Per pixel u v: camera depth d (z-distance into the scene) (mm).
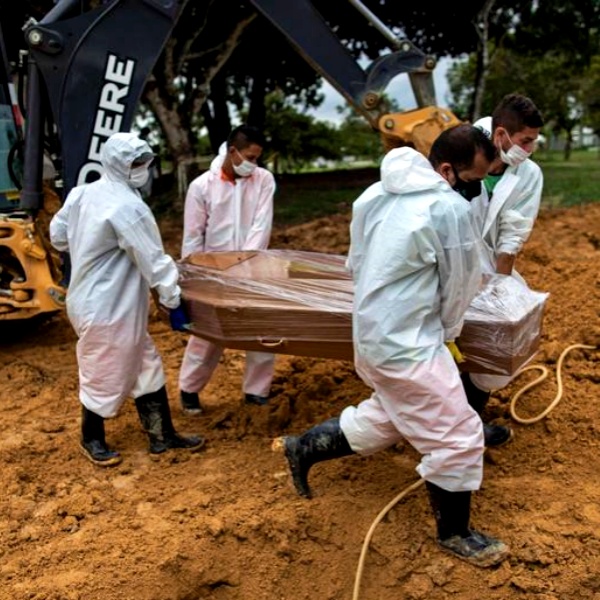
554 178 15750
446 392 3201
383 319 3176
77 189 4164
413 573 3518
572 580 3414
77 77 5406
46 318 7266
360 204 3320
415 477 4125
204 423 4938
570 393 4914
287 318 3717
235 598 3561
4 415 5273
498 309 3566
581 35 18766
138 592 3461
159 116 13383
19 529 3916
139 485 4254
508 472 4188
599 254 8445
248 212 4840
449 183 3283
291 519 3766
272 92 23344
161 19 5434
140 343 4266
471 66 28125
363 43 17797
